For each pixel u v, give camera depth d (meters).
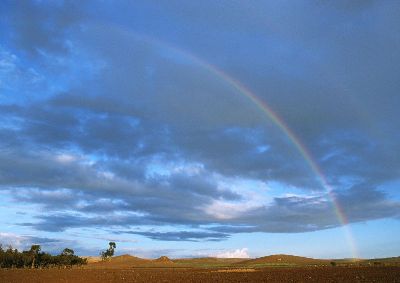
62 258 178.38
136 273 101.69
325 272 90.06
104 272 107.19
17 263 158.88
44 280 70.62
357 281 60.03
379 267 112.94
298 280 66.19
